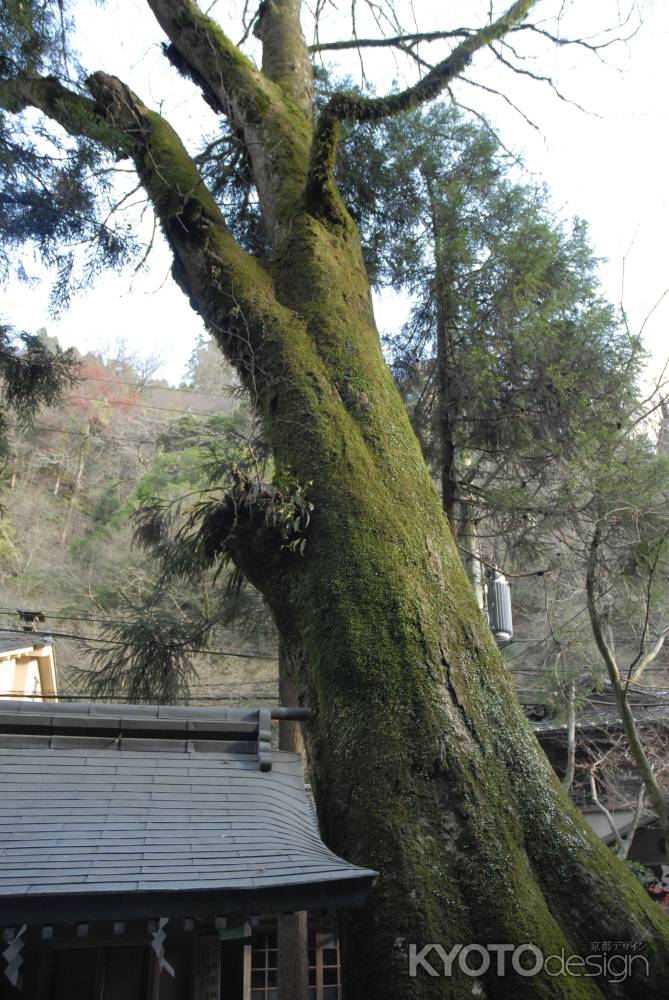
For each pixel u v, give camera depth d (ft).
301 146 25.07
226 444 44.96
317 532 16.33
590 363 26.99
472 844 12.32
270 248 23.98
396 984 11.20
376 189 30.96
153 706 14.78
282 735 26.55
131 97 24.52
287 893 10.07
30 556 63.87
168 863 10.53
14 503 69.36
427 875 12.00
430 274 29.78
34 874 9.88
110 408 80.02
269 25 30.40
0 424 27.91
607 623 28.68
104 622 35.09
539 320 26.04
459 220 29.78
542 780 13.56
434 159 30.40
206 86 27.94
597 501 24.94
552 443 27.25
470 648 15.05
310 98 28.53
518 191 29.55
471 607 15.92
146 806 12.39
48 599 57.98
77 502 72.59
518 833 12.76
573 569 31.01
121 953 14.15
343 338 19.69
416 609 14.89
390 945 11.51
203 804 12.70
